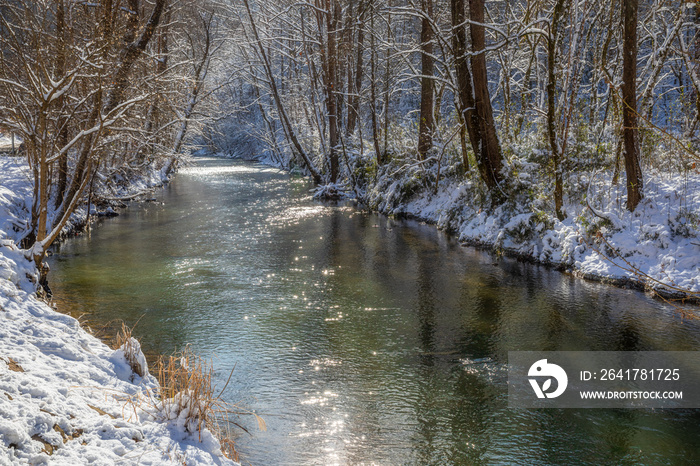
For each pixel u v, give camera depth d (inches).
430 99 827.4
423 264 504.1
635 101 445.1
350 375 276.4
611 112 608.7
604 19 625.6
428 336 329.1
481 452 211.0
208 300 396.8
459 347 311.9
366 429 226.2
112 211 797.9
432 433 224.1
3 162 729.6
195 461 142.6
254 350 307.0
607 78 473.1
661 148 519.2
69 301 386.9
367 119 1311.5
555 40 470.0
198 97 1230.3
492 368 284.4
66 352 201.3
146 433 153.9
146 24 604.7
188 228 693.9
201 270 483.8
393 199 818.8
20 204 553.3
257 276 465.1
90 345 224.2
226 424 226.7
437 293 414.9
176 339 320.8
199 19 1389.0
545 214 523.5
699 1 382.9
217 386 261.9
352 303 392.5
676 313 356.5
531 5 662.5
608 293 402.9
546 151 595.8
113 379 196.7
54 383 167.9
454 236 635.5
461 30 591.5
